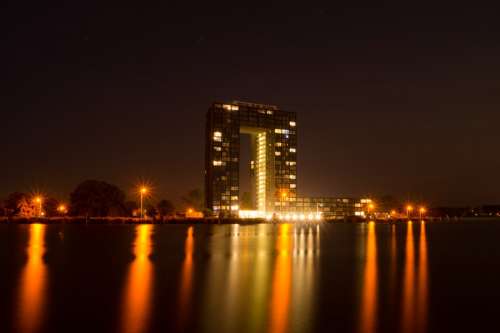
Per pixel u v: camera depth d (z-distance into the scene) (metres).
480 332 14.31
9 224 133.38
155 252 40.22
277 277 25.00
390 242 57.88
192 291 20.48
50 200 196.38
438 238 68.56
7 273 25.95
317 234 81.06
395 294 20.27
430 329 14.62
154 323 14.86
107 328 14.23
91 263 31.14
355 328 14.62
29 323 14.75
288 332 14.09
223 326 14.63
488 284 23.20
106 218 153.88
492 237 71.75
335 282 23.42
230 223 170.88
